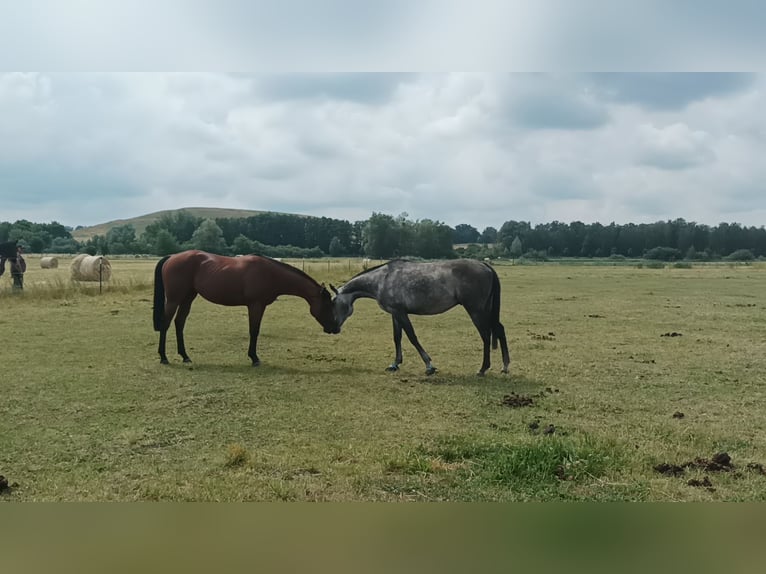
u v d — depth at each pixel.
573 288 26.78
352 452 5.11
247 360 9.57
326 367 9.05
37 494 4.15
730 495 4.16
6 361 9.07
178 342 9.33
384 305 8.84
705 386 7.80
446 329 13.32
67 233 108.00
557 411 6.57
